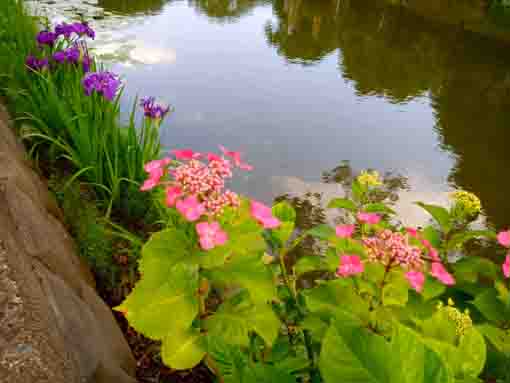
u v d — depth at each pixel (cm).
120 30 1032
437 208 230
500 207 535
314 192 505
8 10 575
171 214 271
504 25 1377
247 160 554
